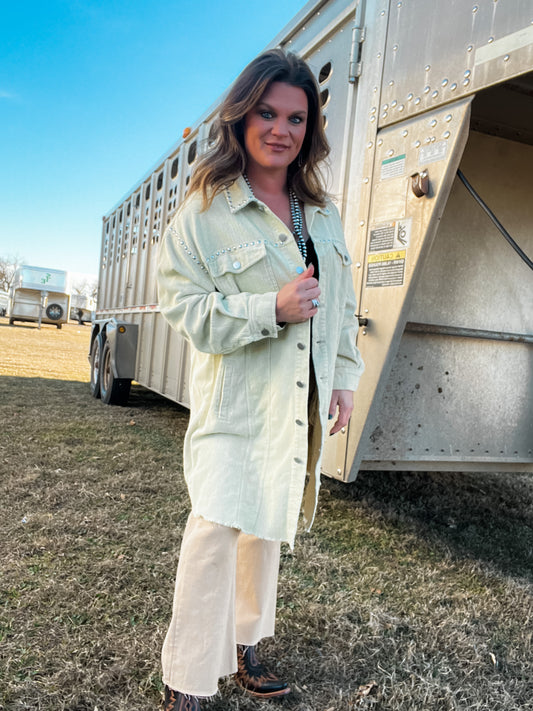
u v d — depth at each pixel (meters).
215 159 1.52
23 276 26.11
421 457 3.05
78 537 2.81
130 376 6.63
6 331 21.19
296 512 1.42
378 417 2.91
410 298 2.39
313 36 3.25
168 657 1.49
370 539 3.04
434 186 2.27
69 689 1.71
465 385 3.12
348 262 1.69
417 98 2.39
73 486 3.57
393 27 2.56
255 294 1.43
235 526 1.44
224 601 1.48
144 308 6.50
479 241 3.07
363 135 2.71
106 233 9.43
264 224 1.51
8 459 4.05
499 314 3.17
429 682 1.84
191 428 1.61
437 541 3.07
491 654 2.03
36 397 7.02
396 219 2.46
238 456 1.50
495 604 2.39
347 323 1.75
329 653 1.97
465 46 2.16
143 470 4.03
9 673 1.77
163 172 6.18
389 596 2.42
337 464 2.71
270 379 1.49
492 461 3.23
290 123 1.49
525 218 3.17
